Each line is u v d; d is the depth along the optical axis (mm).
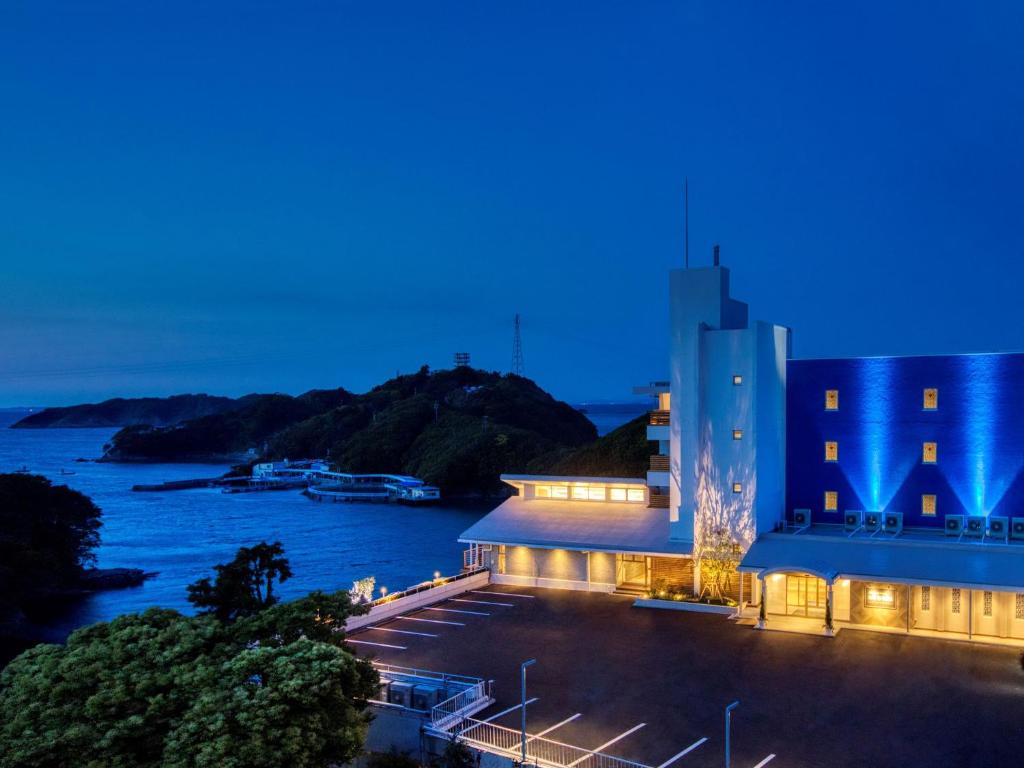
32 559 86875
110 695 22844
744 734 28156
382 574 102812
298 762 22188
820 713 29719
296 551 121062
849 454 46031
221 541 132625
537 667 35469
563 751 27078
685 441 45625
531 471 196000
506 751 27141
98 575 99375
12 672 24734
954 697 30812
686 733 28344
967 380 43219
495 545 51938
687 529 45625
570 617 43156
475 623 42500
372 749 30797
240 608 38750
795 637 38375
